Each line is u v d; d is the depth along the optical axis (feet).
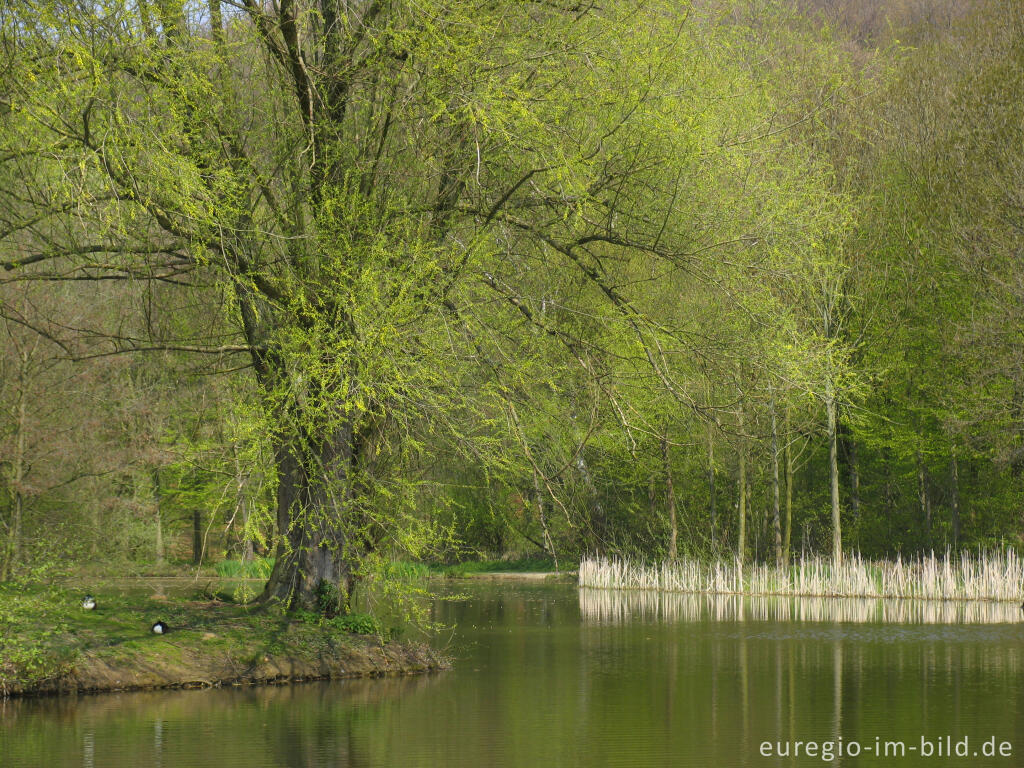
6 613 74.79
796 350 74.95
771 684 77.30
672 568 171.01
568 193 73.92
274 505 68.80
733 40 80.59
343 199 69.77
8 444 129.49
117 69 61.67
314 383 68.28
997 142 158.20
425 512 79.36
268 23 70.85
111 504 145.89
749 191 76.84
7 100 61.52
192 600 93.09
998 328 146.00
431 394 67.82
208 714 65.26
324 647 81.82
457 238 77.41
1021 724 62.95
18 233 78.23
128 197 63.93
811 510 198.70
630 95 70.38
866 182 162.91
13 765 52.26
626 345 78.23
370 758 54.44
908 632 107.45
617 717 65.57
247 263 70.64
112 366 141.28
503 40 69.41
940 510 183.11
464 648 99.35
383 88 71.15
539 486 82.12
